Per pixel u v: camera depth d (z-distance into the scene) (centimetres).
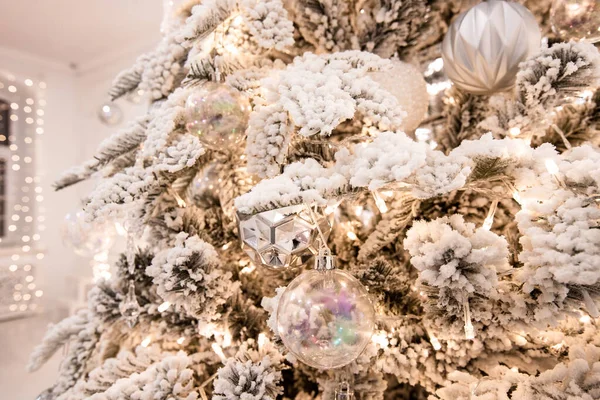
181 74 60
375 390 53
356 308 43
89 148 334
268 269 57
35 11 244
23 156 312
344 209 59
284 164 51
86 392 57
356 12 61
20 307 282
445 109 65
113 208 48
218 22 50
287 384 64
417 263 44
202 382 60
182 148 51
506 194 48
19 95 312
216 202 66
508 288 47
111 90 64
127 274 61
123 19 255
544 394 43
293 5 57
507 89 54
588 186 42
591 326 50
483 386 46
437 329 48
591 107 55
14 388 175
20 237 308
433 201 55
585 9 49
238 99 52
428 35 60
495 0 52
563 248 40
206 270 54
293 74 47
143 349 60
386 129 46
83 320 68
